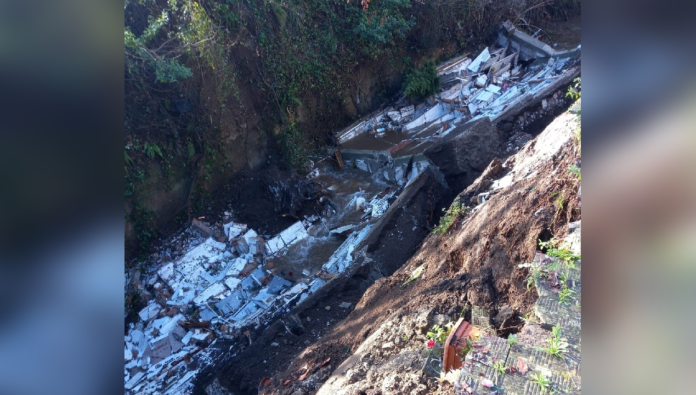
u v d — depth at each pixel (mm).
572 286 3443
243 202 10250
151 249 9000
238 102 10602
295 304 7141
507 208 4770
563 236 3965
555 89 10172
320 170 11922
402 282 5453
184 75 8953
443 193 7957
